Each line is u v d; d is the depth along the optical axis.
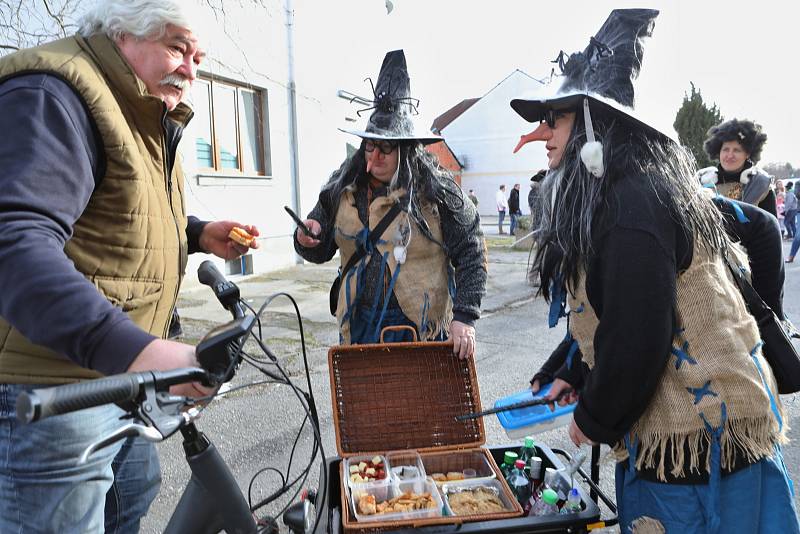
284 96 8.80
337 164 10.20
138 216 1.39
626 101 1.42
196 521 1.15
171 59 1.45
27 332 1.04
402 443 2.07
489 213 31.36
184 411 1.04
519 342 5.20
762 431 1.38
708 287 1.39
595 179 1.42
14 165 1.11
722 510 1.39
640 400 1.35
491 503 1.78
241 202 8.13
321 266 9.34
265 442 3.22
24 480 1.35
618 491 1.59
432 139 2.28
